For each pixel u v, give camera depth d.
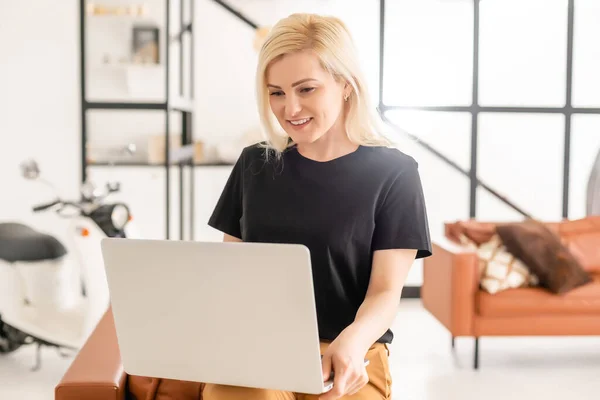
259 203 1.74
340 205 1.68
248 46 6.32
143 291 1.39
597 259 4.65
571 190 6.20
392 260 1.68
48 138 5.29
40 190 5.29
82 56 5.27
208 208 6.34
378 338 1.60
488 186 6.14
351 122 1.70
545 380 4.12
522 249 4.29
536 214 6.16
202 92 6.36
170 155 5.36
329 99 1.60
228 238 1.87
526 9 5.98
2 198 5.26
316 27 1.59
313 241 1.69
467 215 6.12
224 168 6.32
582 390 3.96
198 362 1.41
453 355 4.57
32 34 5.23
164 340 1.42
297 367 1.34
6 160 5.26
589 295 4.21
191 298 1.35
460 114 6.07
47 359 4.38
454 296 4.22
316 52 1.56
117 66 5.64
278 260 1.27
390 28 5.97
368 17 6.05
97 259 4.10
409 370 4.27
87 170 5.34
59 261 4.18
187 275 1.34
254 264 1.29
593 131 6.12
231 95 6.36
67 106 5.28
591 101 6.08
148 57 5.68
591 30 6.01
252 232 1.74
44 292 4.16
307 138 1.62
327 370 1.43
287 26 1.59
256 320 1.33
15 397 3.75
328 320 1.72
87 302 4.12
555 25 5.99
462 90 6.03
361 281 1.72
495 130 6.09
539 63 6.04
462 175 6.12
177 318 1.38
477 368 4.31
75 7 5.24
